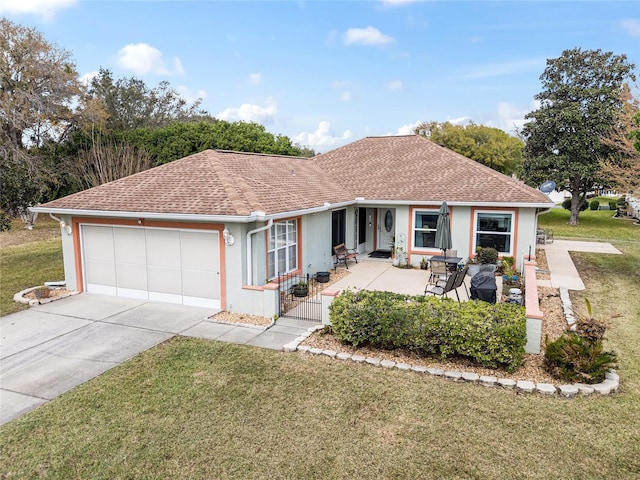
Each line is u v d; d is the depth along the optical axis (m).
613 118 33.72
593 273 18.41
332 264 19.25
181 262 13.55
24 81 33.34
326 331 11.05
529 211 17.48
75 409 7.70
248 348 10.27
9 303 14.02
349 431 6.98
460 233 18.58
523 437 6.80
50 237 28.55
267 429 7.05
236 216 11.99
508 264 17.42
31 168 30.94
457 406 7.68
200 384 8.55
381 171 22.39
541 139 38.62
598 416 7.35
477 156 50.28
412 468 6.12
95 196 15.05
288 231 15.42
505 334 8.69
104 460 6.35
